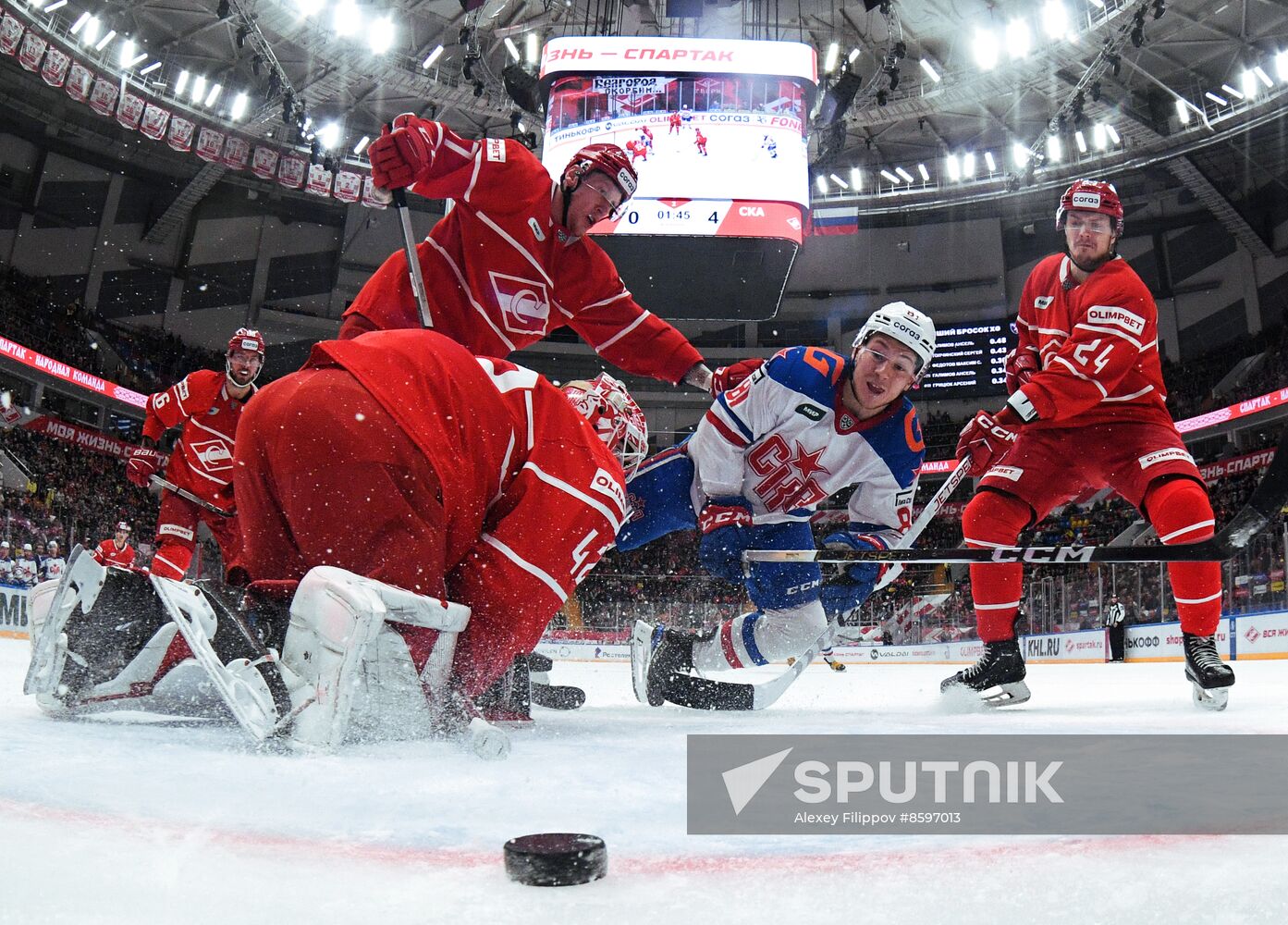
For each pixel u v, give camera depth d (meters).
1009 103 24.30
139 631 2.23
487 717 2.48
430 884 0.83
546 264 3.38
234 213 27.25
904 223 28.70
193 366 26.41
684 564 22.27
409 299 3.29
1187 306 26.02
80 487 20.83
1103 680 7.00
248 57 23.09
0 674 3.98
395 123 3.08
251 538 2.20
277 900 0.77
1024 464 3.86
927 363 3.40
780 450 3.59
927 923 0.73
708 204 13.90
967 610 17.27
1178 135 22.48
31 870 0.83
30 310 22.47
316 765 1.49
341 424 2.00
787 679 3.48
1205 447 24.45
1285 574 12.27
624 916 0.74
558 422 2.35
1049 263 4.08
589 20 21.34
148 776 1.33
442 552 2.05
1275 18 20.25
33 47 19.48
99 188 25.20
